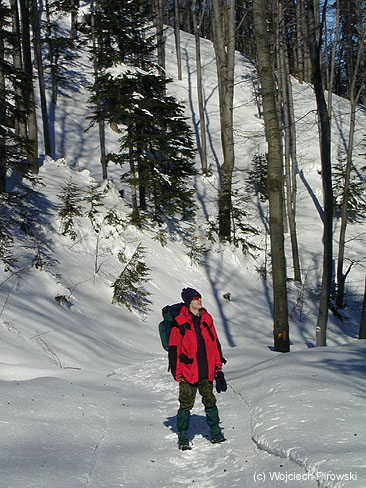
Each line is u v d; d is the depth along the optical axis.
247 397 5.85
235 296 18.75
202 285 18.47
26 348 8.77
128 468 4.07
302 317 18.77
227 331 16.20
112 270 15.58
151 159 18.23
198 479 3.88
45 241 14.62
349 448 3.74
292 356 7.93
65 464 4.00
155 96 19.19
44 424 5.03
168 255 18.72
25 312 10.46
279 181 10.89
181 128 19.03
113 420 5.48
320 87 11.85
